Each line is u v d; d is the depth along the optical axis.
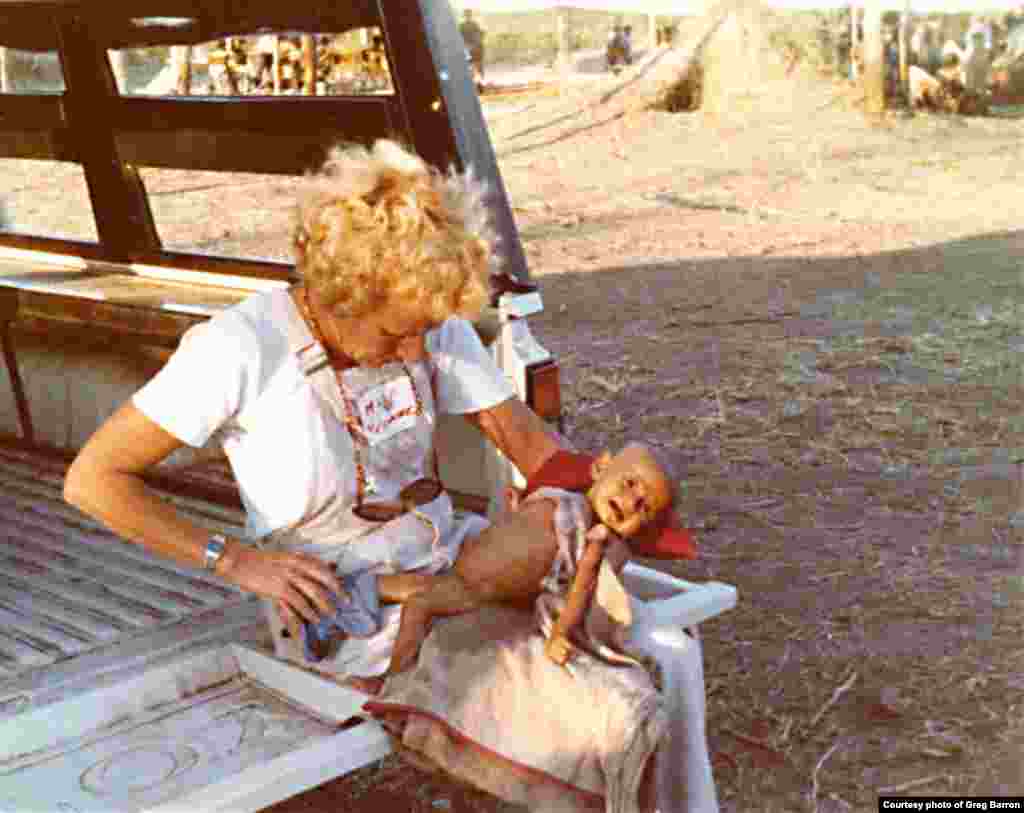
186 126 4.02
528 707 2.41
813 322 8.34
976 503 5.21
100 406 4.51
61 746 2.72
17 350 4.71
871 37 16.34
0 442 4.94
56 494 4.42
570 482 2.62
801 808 3.21
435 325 2.41
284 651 2.84
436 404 2.74
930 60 16.77
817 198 12.51
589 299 9.31
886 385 6.88
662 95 17.25
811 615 4.28
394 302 2.33
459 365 2.73
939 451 5.85
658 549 2.54
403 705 2.43
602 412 6.70
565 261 10.64
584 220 12.23
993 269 9.57
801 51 17.80
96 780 2.58
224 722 2.77
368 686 2.56
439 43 3.18
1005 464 5.62
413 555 2.63
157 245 4.53
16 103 4.54
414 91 3.22
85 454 2.46
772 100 16.59
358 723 2.64
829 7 18.36
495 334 3.22
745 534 5.02
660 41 19.12
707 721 3.64
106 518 2.46
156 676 2.86
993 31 16.61
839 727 3.58
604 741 2.35
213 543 2.48
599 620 2.48
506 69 20.05
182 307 4.07
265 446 2.52
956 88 16.38
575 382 7.25
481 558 2.51
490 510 3.41
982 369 7.08
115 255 4.66
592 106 17.28
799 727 3.59
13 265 4.98
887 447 5.94
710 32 18.34
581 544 2.50
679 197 12.96
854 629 4.16
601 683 2.38
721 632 4.18
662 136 15.84
